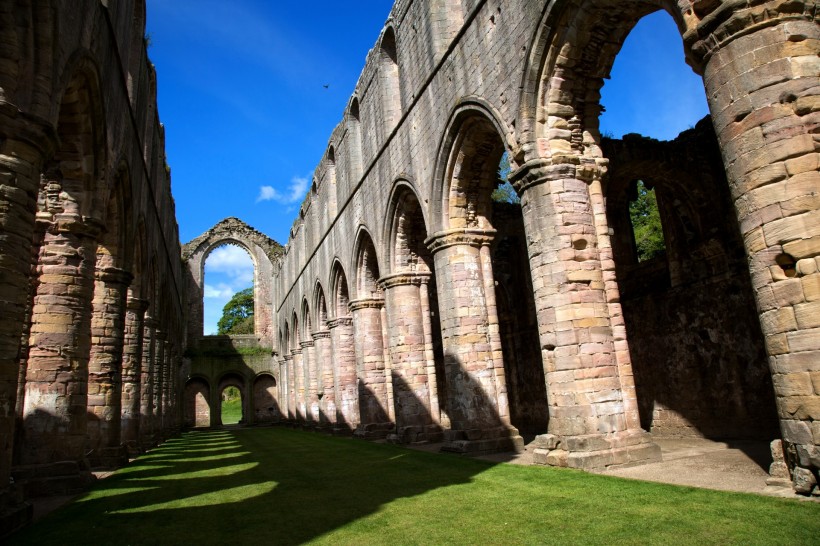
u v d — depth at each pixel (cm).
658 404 1706
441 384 2783
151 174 2264
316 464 1391
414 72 1769
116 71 1391
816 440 611
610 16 1055
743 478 816
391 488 957
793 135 653
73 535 718
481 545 578
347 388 2741
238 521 758
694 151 1695
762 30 683
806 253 629
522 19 1168
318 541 629
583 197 1117
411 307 1938
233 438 2923
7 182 819
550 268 1081
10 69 845
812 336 617
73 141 1208
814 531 521
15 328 805
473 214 1563
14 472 1080
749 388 1424
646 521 615
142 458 1855
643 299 1781
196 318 5081
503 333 2519
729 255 1518
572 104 1141
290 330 4262
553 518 663
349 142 2497
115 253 1619
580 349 1038
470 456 1343
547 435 1097
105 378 1570
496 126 1267
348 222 2491
